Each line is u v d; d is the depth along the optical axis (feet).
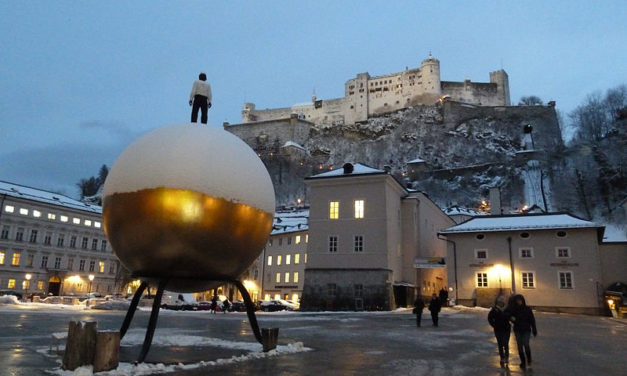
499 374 28.86
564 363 34.17
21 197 215.51
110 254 255.09
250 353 33.73
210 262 30.89
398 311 118.21
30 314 74.84
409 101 557.74
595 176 308.40
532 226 130.82
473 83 547.49
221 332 52.21
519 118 485.15
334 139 562.66
